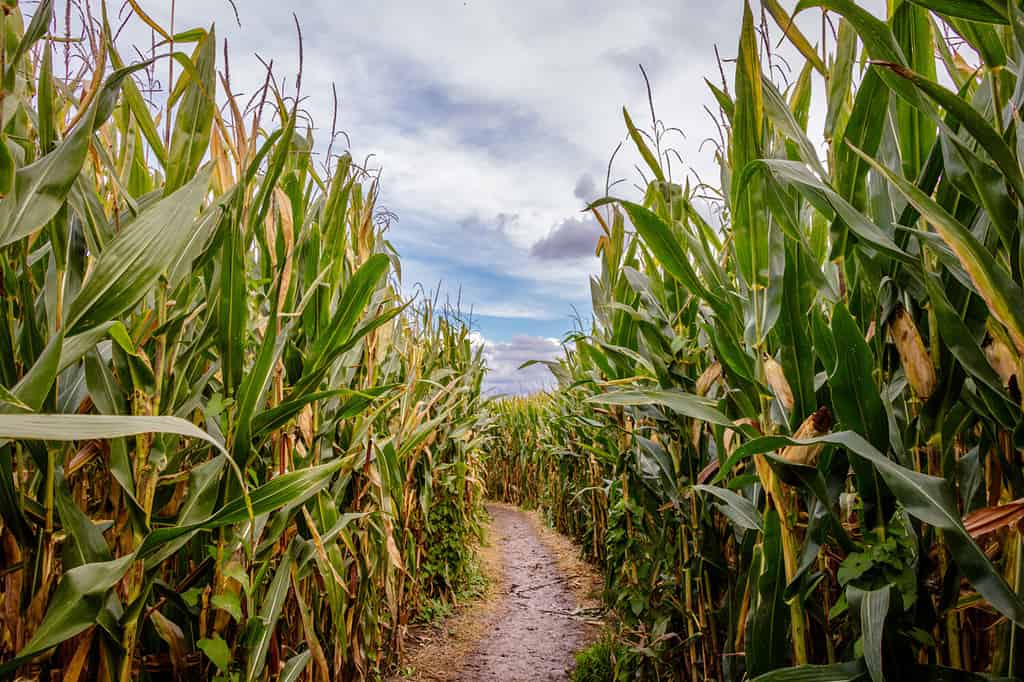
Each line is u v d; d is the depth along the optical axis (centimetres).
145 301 137
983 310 103
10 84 101
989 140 84
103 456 116
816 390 138
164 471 126
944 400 106
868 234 101
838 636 142
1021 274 87
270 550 143
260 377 124
